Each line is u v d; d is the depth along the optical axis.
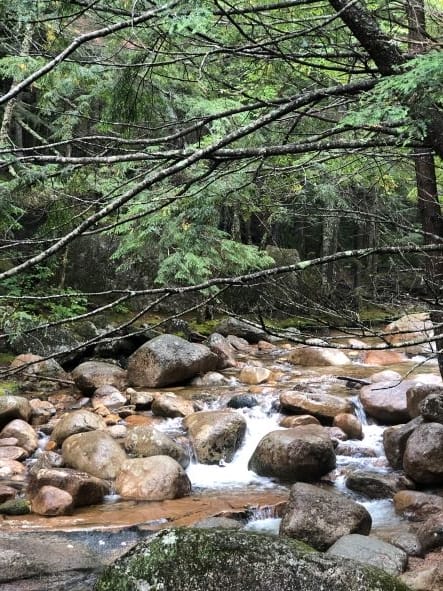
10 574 4.14
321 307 3.07
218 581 2.56
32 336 11.03
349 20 3.06
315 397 8.54
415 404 7.86
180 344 10.77
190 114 5.05
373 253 3.02
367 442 7.80
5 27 3.40
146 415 8.91
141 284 13.92
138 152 3.17
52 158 2.73
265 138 4.68
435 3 4.51
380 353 12.21
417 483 6.29
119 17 3.62
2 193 2.95
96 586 2.68
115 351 11.98
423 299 3.44
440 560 4.54
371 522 5.22
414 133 2.91
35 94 13.33
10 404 8.16
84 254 13.80
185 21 2.52
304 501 5.15
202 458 7.39
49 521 5.48
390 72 3.07
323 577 2.52
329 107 3.62
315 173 5.09
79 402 9.53
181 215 4.09
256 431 8.23
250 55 3.53
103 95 4.67
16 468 6.77
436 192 5.32
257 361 12.32
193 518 5.61
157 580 2.60
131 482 6.29
